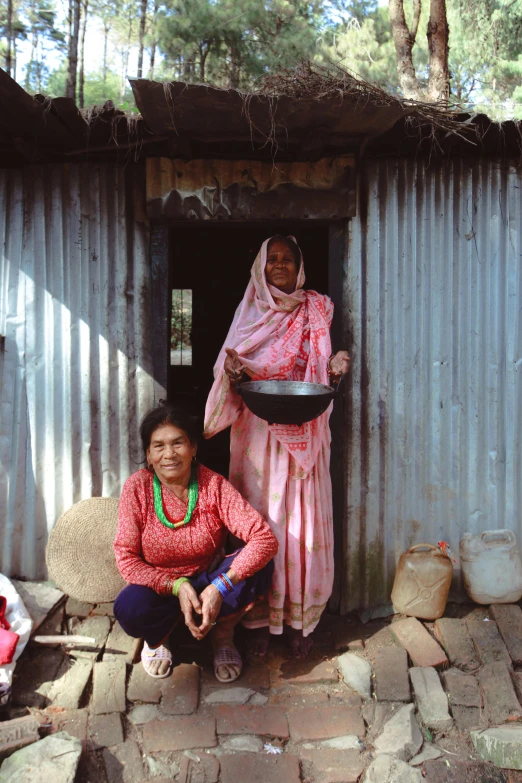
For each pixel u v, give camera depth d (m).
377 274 3.15
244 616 2.87
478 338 3.23
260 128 2.61
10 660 2.53
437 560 3.02
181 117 2.51
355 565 3.24
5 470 3.24
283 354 2.82
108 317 3.17
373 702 2.62
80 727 2.44
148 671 2.71
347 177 2.98
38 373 3.22
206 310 6.24
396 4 4.72
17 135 2.79
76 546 3.07
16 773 2.14
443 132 2.85
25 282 3.18
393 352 3.19
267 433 2.79
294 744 2.42
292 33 7.04
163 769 2.29
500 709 2.54
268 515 2.81
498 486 3.28
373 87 2.37
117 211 3.12
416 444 3.24
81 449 3.24
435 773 2.27
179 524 2.66
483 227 3.18
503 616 3.00
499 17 8.50
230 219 3.00
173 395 6.17
